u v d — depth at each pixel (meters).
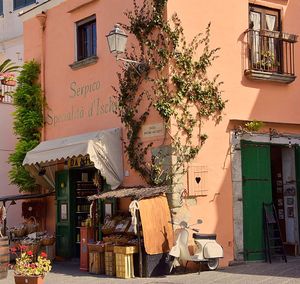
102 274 11.92
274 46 13.70
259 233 12.95
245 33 13.18
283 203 14.34
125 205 12.70
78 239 14.80
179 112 11.90
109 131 12.73
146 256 11.13
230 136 12.72
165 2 11.91
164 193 11.50
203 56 12.31
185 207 11.76
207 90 12.30
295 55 14.12
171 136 11.70
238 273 11.32
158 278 10.96
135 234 11.48
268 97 13.48
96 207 13.23
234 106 12.81
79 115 14.50
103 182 13.38
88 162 14.02
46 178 15.51
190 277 10.98
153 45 12.11
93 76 14.06
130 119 12.49
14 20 22.78
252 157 13.08
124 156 12.81
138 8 12.55
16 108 16.50
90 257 12.20
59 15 15.43
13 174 15.97
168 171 11.67
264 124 13.38
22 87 16.02
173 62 11.94
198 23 12.36
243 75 13.05
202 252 11.38
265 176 13.24
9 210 17.58
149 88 12.19
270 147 13.70
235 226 12.55
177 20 12.02
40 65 16.03
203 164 12.15
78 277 11.60
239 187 12.73
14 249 12.76
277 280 10.41
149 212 11.15
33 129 15.91
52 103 15.55
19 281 10.02
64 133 15.03
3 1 23.34
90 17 14.38
